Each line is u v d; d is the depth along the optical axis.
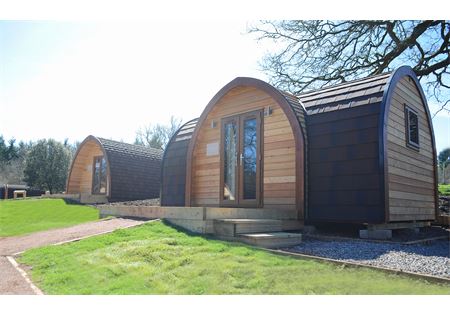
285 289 3.50
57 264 5.05
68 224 10.47
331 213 7.17
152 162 21.34
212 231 6.55
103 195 18.42
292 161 8.15
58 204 16.53
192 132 11.53
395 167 7.42
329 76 17.33
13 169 46.72
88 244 5.86
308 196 7.62
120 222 8.27
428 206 9.46
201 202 10.29
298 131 7.77
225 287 3.61
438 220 9.82
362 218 6.70
